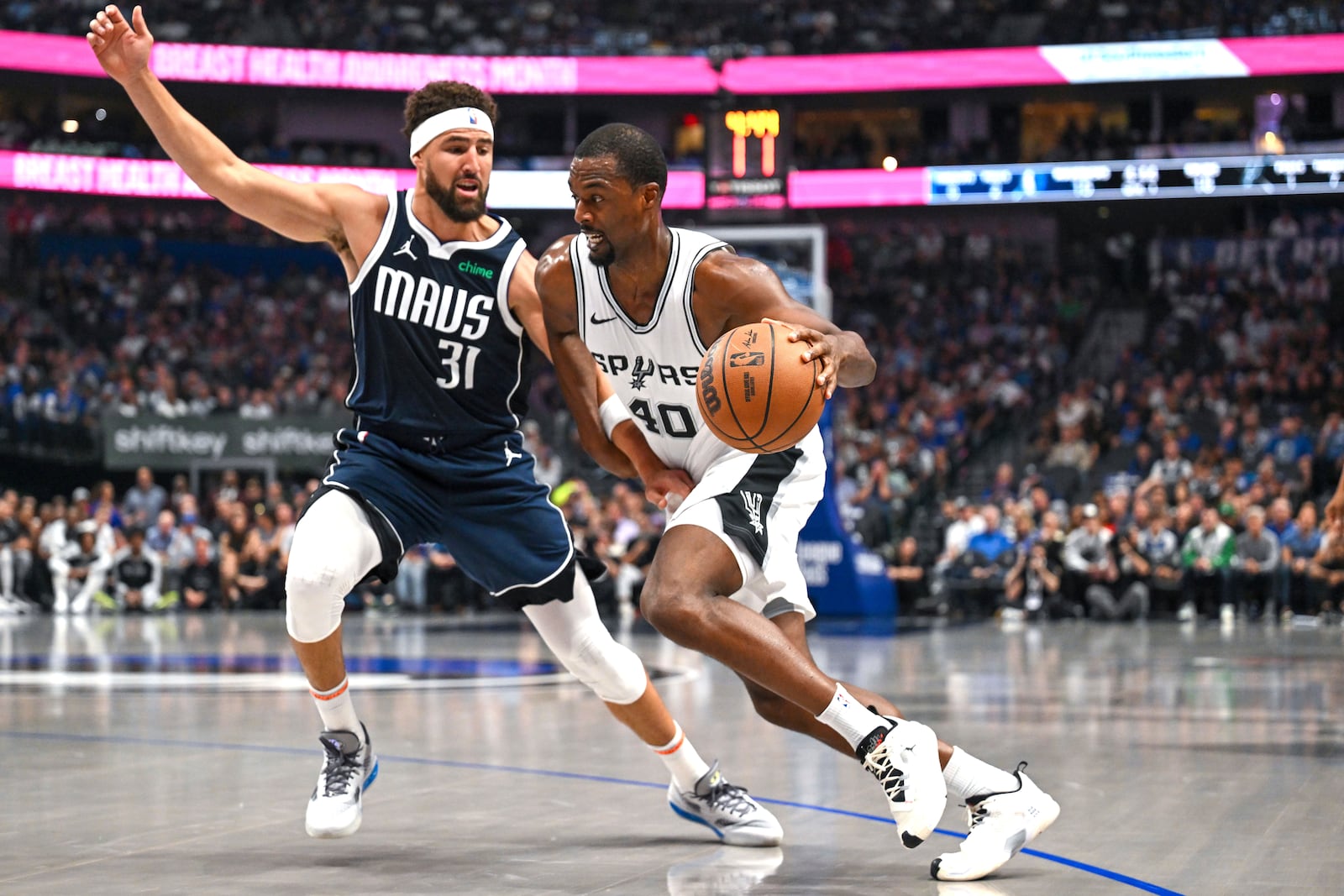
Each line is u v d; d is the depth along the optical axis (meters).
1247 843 3.69
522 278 3.84
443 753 5.50
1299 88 25.44
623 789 4.66
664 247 3.59
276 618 16.11
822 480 3.90
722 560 3.52
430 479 3.83
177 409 20.88
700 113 27.66
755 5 29.59
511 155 28.95
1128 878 3.27
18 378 21.88
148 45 3.51
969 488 21.70
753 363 3.16
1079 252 28.64
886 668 9.48
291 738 5.99
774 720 3.71
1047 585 15.81
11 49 24.61
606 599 17.08
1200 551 15.29
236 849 3.66
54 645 11.86
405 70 26.89
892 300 27.84
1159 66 25.53
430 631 14.02
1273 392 22.75
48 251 26.66
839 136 30.31
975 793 3.36
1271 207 27.75
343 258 3.95
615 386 3.86
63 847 3.67
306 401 21.62
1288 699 7.48
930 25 28.64
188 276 26.66
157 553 17.47
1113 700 7.39
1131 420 21.25
